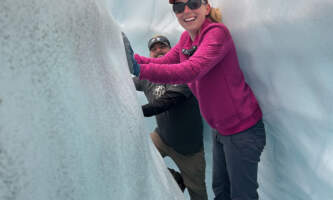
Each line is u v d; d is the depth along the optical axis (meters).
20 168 0.19
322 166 0.88
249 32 0.93
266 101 0.99
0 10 0.18
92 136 0.25
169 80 0.75
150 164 0.38
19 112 0.19
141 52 1.57
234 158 1.02
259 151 1.00
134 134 0.32
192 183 1.45
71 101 0.23
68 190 0.22
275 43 0.87
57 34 0.22
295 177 1.00
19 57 0.19
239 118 0.97
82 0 0.25
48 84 0.21
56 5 0.22
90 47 0.26
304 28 0.78
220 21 0.95
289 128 0.95
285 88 0.90
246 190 1.03
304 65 0.82
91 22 0.26
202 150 1.41
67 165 0.22
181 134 1.33
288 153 1.00
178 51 1.14
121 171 0.29
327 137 0.84
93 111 0.25
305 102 0.86
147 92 1.40
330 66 0.77
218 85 0.93
